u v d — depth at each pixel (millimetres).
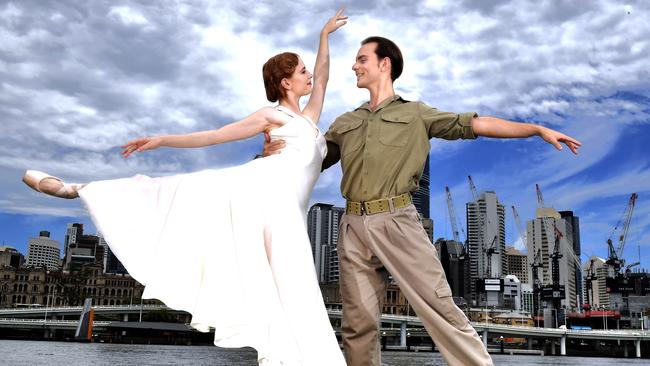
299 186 4004
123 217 3715
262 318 3492
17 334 148750
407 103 4488
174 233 3678
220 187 3795
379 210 4285
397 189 4277
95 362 55531
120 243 3660
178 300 3566
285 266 3639
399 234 4215
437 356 109688
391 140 4340
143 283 3586
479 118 4234
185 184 3809
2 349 77562
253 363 64375
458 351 4129
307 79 4395
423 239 4230
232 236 3686
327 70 4762
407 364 70375
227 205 3750
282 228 3738
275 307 3541
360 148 4426
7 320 122062
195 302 3564
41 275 182500
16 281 180125
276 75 4340
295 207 3873
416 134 4348
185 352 91938
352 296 4367
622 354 194000
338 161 4816
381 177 4305
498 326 152125
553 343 178875
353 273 4383
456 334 4105
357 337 4383
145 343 129000
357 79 4727
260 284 3578
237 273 3602
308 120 4270
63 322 125562
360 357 4375
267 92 4426
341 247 4465
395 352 131375
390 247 4234
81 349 86375
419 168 4348
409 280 4188
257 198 3777
